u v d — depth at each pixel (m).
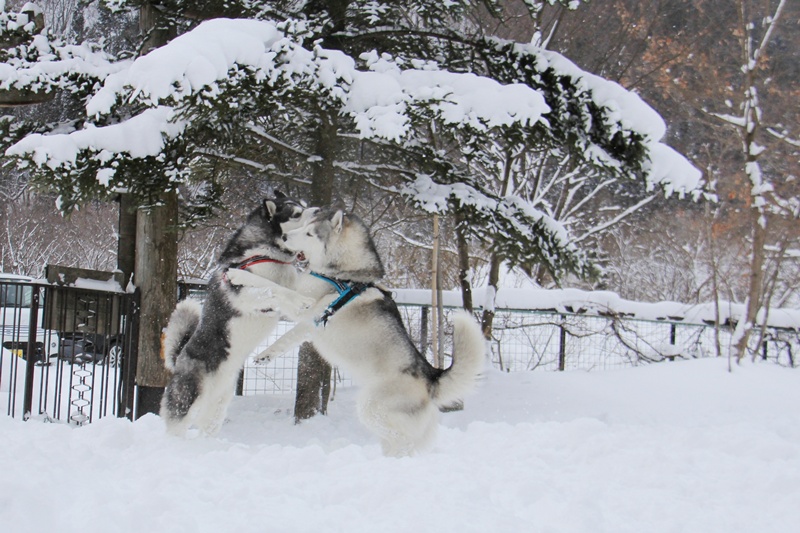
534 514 3.17
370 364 4.92
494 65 8.26
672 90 14.77
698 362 10.09
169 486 3.38
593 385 9.39
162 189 6.93
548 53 7.95
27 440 4.59
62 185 6.38
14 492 2.95
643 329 12.35
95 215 19.28
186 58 5.77
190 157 7.23
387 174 8.49
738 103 14.94
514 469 4.06
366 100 6.67
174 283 7.85
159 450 4.61
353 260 5.14
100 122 7.32
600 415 7.82
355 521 2.90
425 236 15.58
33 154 6.21
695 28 15.35
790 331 11.98
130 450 4.65
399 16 8.55
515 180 15.66
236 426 7.51
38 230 19.95
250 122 7.57
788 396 8.63
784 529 3.02
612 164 7.56
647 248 19.70
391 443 4.85
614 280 18.97
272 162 8.62
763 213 11.27
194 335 5.32
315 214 5.20
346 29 8.19
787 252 14.08
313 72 6.40
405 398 4.84
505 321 11.66
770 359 12.16
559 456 4.59
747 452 4.75
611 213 19.25
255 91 6.27
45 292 7.09
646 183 7.63
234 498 3.20
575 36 14.24
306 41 7.32
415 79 7.04
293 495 3.30
